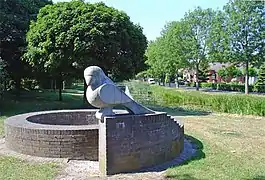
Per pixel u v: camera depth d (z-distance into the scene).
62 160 6.86
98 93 6.04
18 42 18.17
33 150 7.17
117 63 15.77
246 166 6.49
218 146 8.47
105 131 5.88
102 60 15.44
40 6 20.62
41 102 19.69
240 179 5.65
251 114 16.38
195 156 7.36
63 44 14.66
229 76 56.50
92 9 15.59
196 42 40.44
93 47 14.53
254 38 33.97
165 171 6.16
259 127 12.09
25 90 26.80
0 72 14.79
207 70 55.25
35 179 5.64
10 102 18.91
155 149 6.64
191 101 21.23
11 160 6.79
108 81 6.25
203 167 6.36
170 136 7.12
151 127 6.55
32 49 15.45
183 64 41.56
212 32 37.44
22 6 18.98
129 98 6.54
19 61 18.28
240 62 35.88
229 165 6.54
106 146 5.88
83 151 6.99
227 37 34.88
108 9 16.02
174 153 7.29
